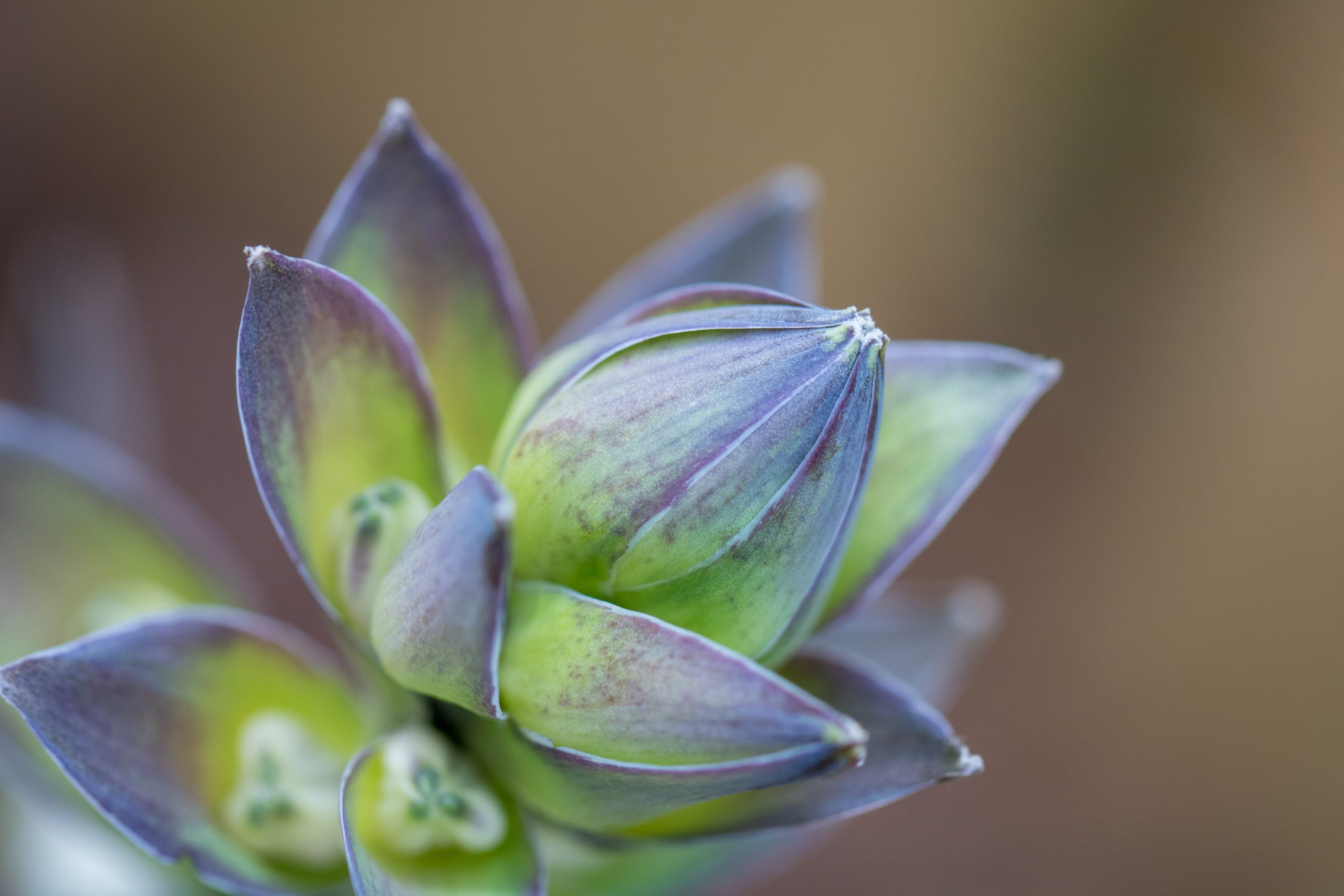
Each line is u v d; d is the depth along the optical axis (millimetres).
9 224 414
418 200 231
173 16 439
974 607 253
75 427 267
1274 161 449
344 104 456
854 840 403
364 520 225
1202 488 443
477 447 235
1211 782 421
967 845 408
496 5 469
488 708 215
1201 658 430
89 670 224
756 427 214
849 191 463
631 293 245
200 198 437
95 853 258
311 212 445
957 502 227
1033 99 459
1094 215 453
